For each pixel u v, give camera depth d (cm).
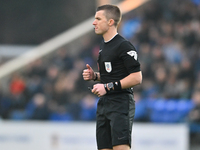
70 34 4291
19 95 3597
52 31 4859
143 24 4556
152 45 4206
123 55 1153
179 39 4262
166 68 3728
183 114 3247
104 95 1205
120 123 1153
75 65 4012
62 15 4903
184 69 3700
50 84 3709
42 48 4141
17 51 4591
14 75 3875
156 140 2628
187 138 2659
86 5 4881
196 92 3288
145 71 3772
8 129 2522
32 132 2541
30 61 4006
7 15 4759
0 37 4684
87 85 3678
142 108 3200
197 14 4659
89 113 3238
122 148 1142
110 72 1188
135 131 2623
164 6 4762
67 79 3734
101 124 1218
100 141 1221
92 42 4316
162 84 3538
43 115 3262
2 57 4494
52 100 3522
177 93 3416
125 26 4594
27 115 3312
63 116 3250
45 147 2544
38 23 4850
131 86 1150
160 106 3259
